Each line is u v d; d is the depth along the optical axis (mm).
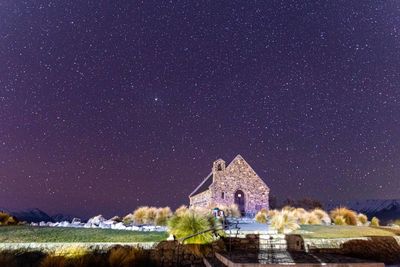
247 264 9469
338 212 28672
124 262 13812
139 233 17656
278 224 18516
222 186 35031
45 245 15148
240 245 15578
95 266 13836
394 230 22109
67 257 14391
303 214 26938
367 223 28609
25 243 15281
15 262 13938
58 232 17719
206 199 35844
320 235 17500
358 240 17109
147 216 25688
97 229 19203
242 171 35938
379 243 17625
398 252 17438
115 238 16203
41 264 13773
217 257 13609
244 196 35375
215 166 35656
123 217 28469
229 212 30062
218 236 15492
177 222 15930
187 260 14539
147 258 14531
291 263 9664
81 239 16016
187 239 15008
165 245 14984
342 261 10406
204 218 16016
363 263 9188
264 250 15094
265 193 35719
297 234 16250
